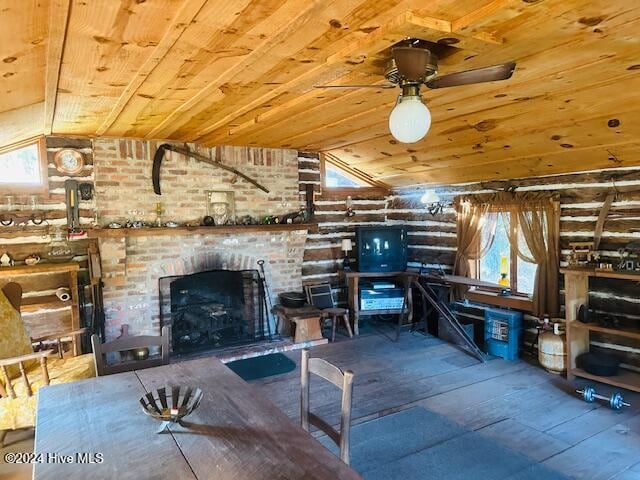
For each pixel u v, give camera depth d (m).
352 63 2.52
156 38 2.11
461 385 4.27
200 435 1.79
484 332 5.36
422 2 1.88
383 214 6.98
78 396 2.21
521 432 3.38
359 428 3.45
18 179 4.48
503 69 2.08
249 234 5.60
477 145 4.61
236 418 1.95
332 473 1.51
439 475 2.83
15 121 3.46
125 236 4.73
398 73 2.29
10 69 2.33
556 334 4.58
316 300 6.09
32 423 3.04
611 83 2.97
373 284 6.23
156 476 1.51
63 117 3.72
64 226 4.63
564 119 3.66
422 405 3.84
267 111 3.84
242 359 5.10
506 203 5.24
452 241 6.18
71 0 1.68
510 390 4.15
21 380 3.30
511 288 5.37
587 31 2.17
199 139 4.99
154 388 2.31
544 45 2.34
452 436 3.32
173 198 5.14
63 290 4.45
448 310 5.57
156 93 3.09
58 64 2.36
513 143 4.36
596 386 4.23
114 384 2.37
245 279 5.75
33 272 4.16
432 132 4.46
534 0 1.83
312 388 4.23
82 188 4.67
